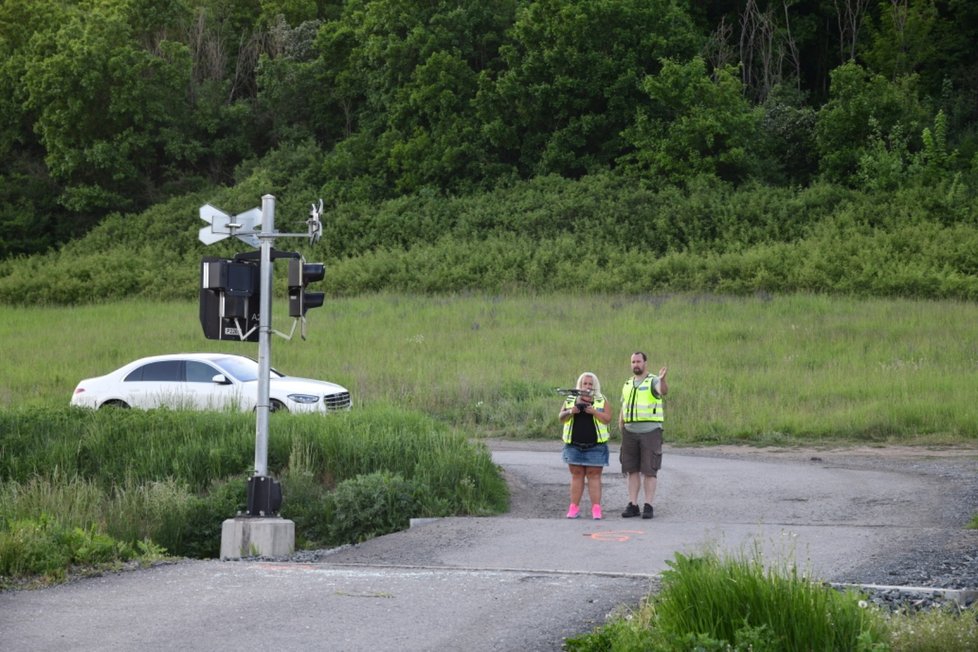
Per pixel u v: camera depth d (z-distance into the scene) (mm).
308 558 45781
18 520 48250
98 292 195000
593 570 37750
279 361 125000
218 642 28141
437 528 49406
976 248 165625
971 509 53469
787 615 24609
